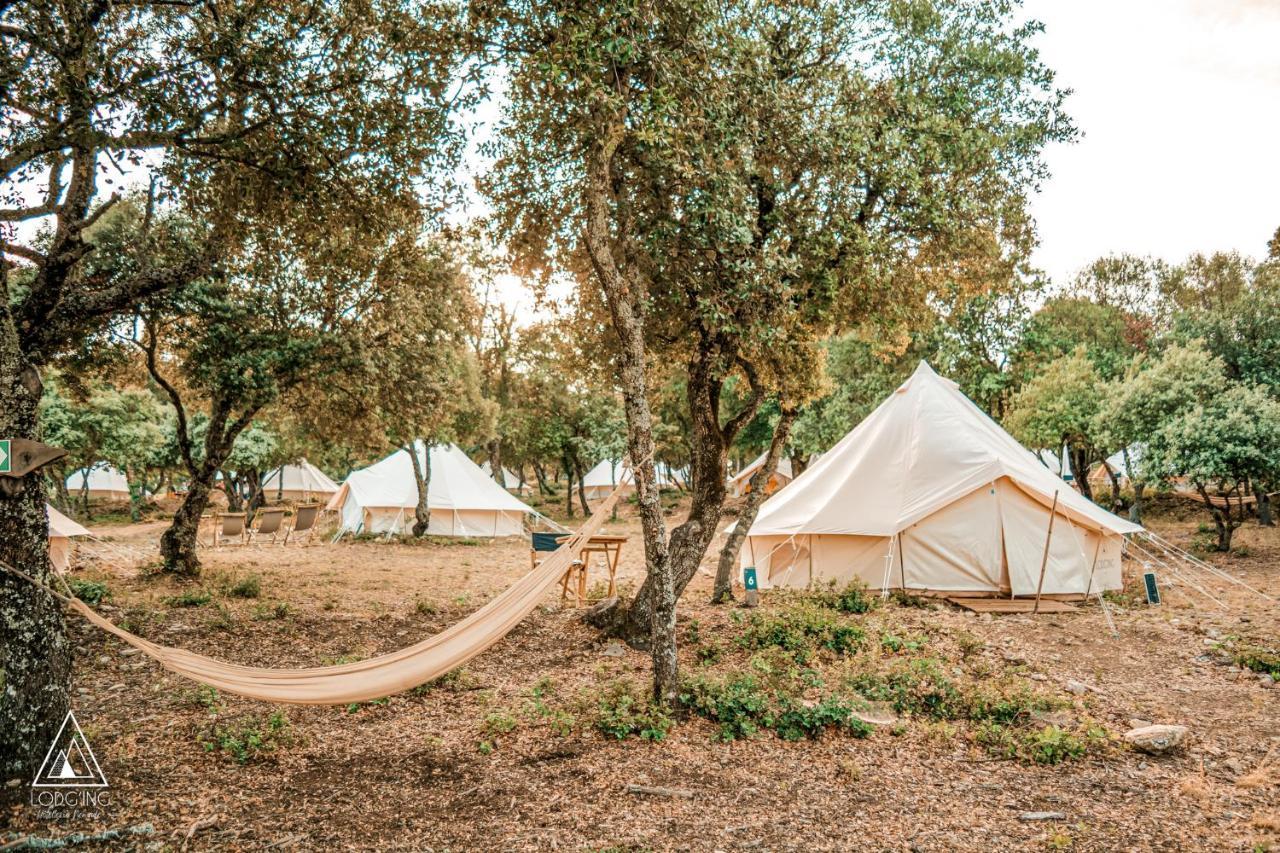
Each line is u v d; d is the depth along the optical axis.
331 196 9.12
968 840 4.86
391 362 15.38
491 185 10.16
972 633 10.69
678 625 10.87
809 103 9.33
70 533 15.86
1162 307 37.97
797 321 9.57
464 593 14.91
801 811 5.27
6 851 4.43
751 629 10.19
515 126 9.67
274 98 7.91
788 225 9.62
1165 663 9.45
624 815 5.16
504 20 7.86
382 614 12.21
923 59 10.58
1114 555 14.87
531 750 6.39
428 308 16.58
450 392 17.75
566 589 13.66
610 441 41.31
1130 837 4.91
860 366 33.31
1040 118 10.99
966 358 28.64
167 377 17.12
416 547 25.30
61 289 7.84
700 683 7.56
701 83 7.94
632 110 7.79
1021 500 13.88
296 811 5.16
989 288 12.30
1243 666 9.23
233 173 8.84
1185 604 13.21
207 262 10.15
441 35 8.33
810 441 34.94
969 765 6.21
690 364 10.48
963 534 13.84
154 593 13.26
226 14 7.85
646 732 6.62
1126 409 20.17
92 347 12.91
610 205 9.04
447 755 6.29
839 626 10.09
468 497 29.34
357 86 8.41
